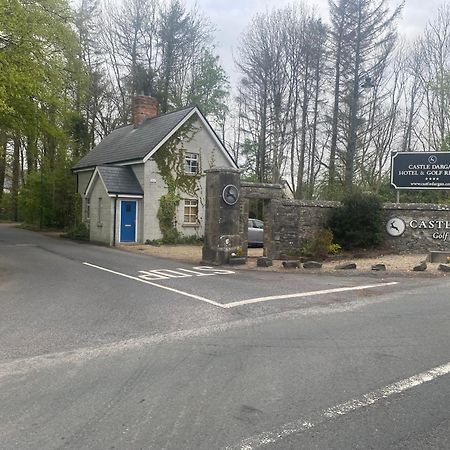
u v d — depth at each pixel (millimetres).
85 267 14438
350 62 31594
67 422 3891
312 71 33656
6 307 8477
